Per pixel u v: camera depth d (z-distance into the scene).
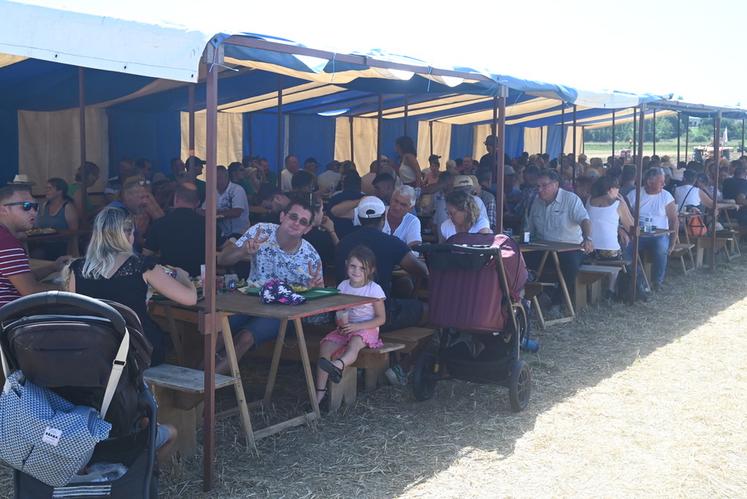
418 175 11.73
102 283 3.71
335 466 4.43
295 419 4.93
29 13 3.24
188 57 3.66
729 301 9.14
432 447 4.74
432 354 5.53
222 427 4.89
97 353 2.81
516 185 13.17
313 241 6.72
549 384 5.98
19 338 2.77
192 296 3.97
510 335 5.40
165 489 4.07
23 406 2.73
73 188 11.08
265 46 4.02
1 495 4.06
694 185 11.62
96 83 9.57
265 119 16.77
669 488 4.22
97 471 2.93
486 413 5.34
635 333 7.58
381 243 5.86
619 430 5.05
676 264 11.48
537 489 4.20
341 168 13.93
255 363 6.38
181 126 15.14
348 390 5.41
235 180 12.51
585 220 8.02
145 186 7.75
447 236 6.95
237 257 5.59
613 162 15.62
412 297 6.88
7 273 4.34
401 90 9.98
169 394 4.28
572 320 7.95
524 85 6.58
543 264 7.98
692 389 5.89
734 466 4.51
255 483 4.18
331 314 5.85
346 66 4.81
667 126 47.25
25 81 9.35
